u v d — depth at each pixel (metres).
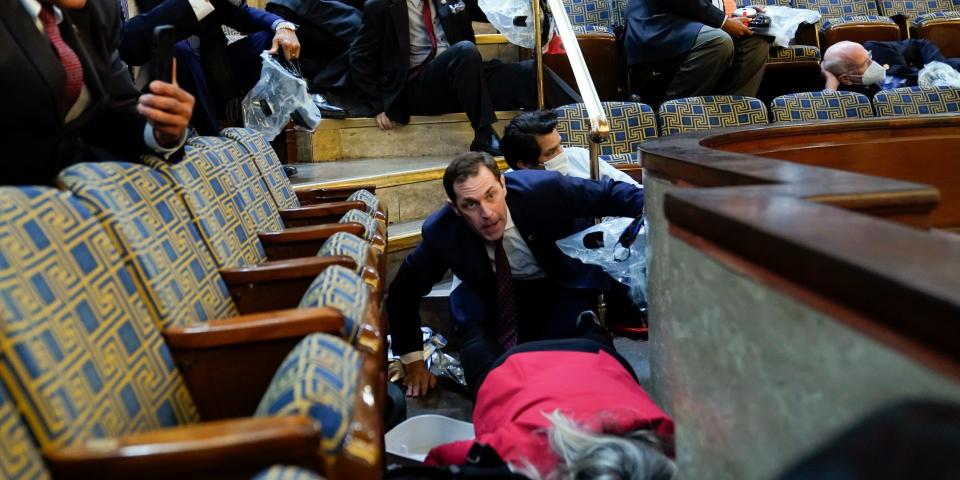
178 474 0.71
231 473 0.72
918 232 0.56
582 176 2.61
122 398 0.86
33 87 1.13
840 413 0.55
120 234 1.01
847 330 0.53
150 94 1.25
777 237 0.57
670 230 0.82
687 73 3.71
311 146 3.25
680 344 0.90
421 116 3.49
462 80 3.21
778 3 4.89
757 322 0.67
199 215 1.33
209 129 2.44
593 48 3.89
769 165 0.93
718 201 0.72
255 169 1.83
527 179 2.08
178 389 1.00
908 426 0.47
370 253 1.48
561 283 2.09
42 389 0.73
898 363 0.48
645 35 3.80
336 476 0.80
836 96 3.62
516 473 1.20
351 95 3.50
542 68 3.30
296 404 0.80
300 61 3.52
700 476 0.86
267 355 1.04
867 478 0.52
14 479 0.66
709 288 0.78
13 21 1.12
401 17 3.27
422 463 1.40
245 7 2.66
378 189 2.74
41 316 0.77
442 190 3.02
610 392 1.34
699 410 0.85
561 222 2.07
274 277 1.34
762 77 4.22
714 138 1.58
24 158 1.16
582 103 3.41
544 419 1.26
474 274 2.03
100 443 0.71
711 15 3.71
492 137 3.23
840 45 4.12
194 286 1.19
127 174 1.15
